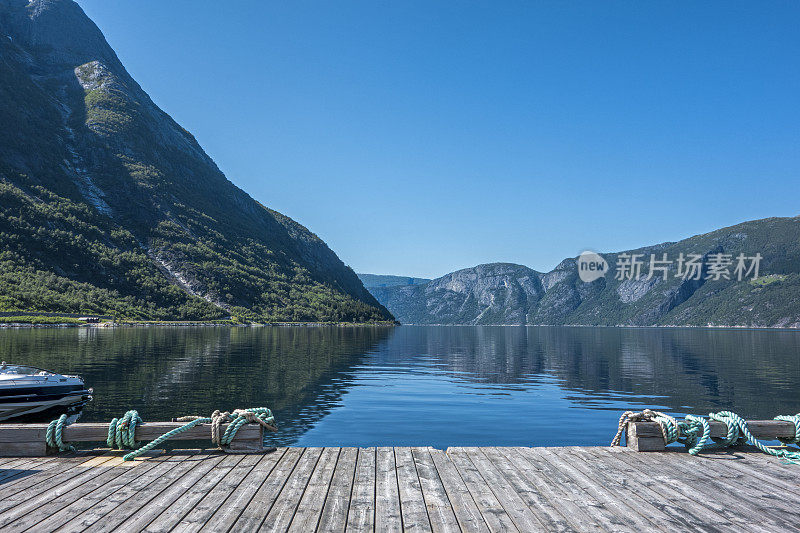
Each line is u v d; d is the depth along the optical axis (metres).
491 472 9.05
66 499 7.53
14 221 190.00
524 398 28.83
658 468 9.37
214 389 29.48
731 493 7.95
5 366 20.59
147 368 39.75
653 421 10.91
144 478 8.61
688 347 90.56
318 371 42.25
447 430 20.12
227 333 120.75
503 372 44.47
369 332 166.88
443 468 9.30
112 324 146.00
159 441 10.09
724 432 10.65
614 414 23.77
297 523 6.66
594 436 19.23
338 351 69.06
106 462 9.65
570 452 10.53
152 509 7.12
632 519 6.84
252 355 56.09
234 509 7.15
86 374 35.44
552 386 34.56
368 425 20.95
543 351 78.56
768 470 9.27
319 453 10.33
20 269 170.50
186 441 17.17
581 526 6.60
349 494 7.84
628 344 104.19
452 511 7.14
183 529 6.43
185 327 157.50
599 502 7.52
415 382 36.19
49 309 149.88
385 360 56.66
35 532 6.29
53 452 10.32
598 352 75.88
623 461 9.84
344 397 28.42
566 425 21.20
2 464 9.48
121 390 28.45
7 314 132.38
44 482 8.37
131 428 10.17
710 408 25.72
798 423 10.76
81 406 21.56
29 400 19.47
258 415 10.90
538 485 8.33
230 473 8.93
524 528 6.52
